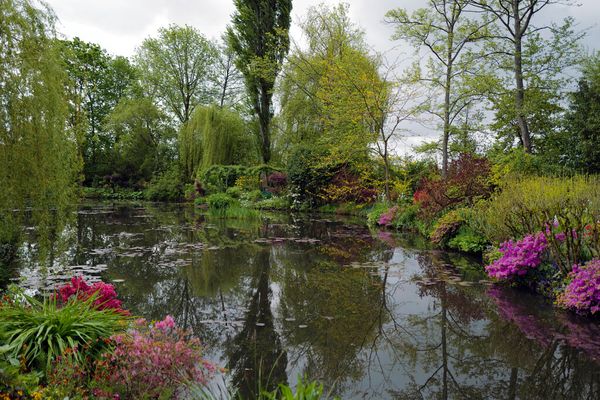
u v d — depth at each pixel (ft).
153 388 8.86
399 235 41.19
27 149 18.78
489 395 10.79
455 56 49.70
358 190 61.16
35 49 19.13
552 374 11.95
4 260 23.29
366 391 10.92
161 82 105.40
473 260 28.76
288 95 75.82
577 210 18.88
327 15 69.05
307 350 13.50
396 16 50.01
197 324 15.72
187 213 64.13
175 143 106.01
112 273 23.48
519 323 16.24
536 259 20.39
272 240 37.45
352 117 50.75
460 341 14.42
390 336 14.80
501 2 51.90
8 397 7.21
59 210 20.59
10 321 9.36
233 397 10.28
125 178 107.96
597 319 16.74
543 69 51.60
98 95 110.83
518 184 24.73
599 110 48.78
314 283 22.25
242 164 91.66
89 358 9.30
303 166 67.82
